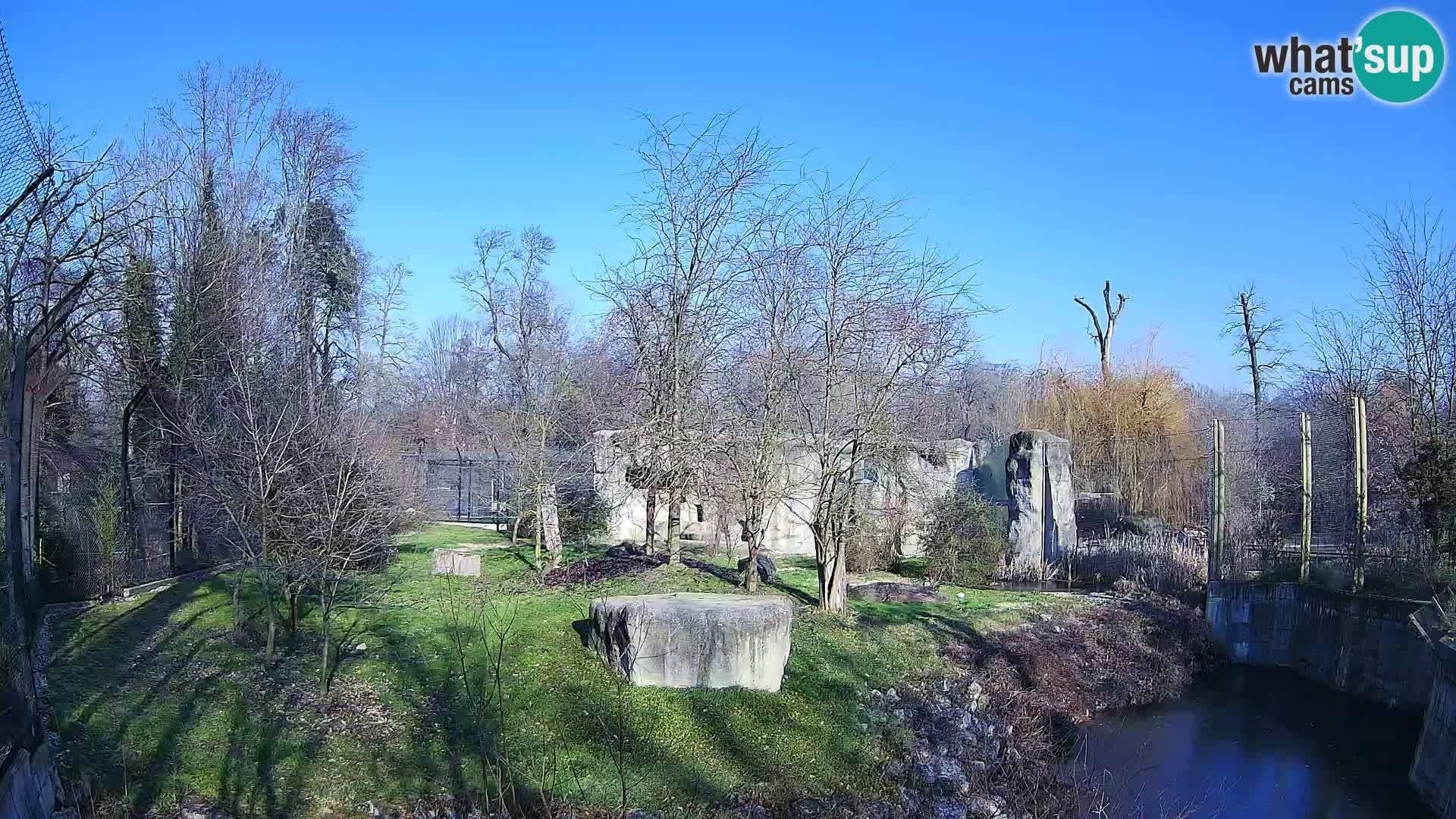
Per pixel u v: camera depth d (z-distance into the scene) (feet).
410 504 65.62
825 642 44.93
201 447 44.65
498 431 77.82
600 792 30.01
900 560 72.28
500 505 77.82
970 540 68.64
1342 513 79.41
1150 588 66.44
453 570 59.67
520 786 29.78
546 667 38.22
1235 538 67.46
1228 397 166.61
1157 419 106.52
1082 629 55.88
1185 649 56.75
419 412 138.82
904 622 51.47
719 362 52.70
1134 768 40.40
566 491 69.15
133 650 37.96
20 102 29.45
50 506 46.01
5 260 41.11
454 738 32.40
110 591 46.03
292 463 40.83
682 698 36.63
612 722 34.22
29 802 22.04
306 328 78.69
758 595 50.62
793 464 54.34
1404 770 41.06
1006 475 76.43
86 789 25.54
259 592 48.91
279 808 27.12
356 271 96.07
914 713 39.91
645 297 54.65
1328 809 36.70
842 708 38.17
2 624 23.04
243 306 61.21
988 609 57.47
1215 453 62.28
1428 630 41.50
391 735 32.32
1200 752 42.93
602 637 39.27
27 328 39.04
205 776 28.12
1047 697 46.80
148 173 65.10
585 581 54.90
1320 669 55.67
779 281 50.06
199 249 63.05
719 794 31.01
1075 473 102.37
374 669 37.47
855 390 48.73
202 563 58.75
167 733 30.40
